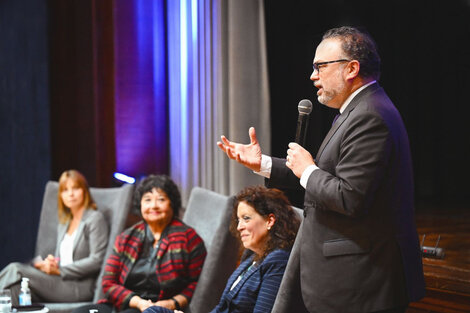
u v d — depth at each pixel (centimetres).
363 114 185
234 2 527
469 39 652
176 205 332
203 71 582
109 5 619
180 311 288
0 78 643
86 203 404
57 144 635
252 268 260
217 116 562
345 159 185
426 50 661
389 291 184
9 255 644
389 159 185
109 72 624
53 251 427
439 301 299
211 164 577
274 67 550
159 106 642
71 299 379
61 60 628
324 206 192
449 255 351
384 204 186
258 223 260
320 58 198
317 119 543
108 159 627
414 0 616
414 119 701
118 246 335
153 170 643
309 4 539
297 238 230
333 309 191
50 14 628
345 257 190
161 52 639
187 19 604
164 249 321
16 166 642
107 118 627
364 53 193
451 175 729
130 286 326
